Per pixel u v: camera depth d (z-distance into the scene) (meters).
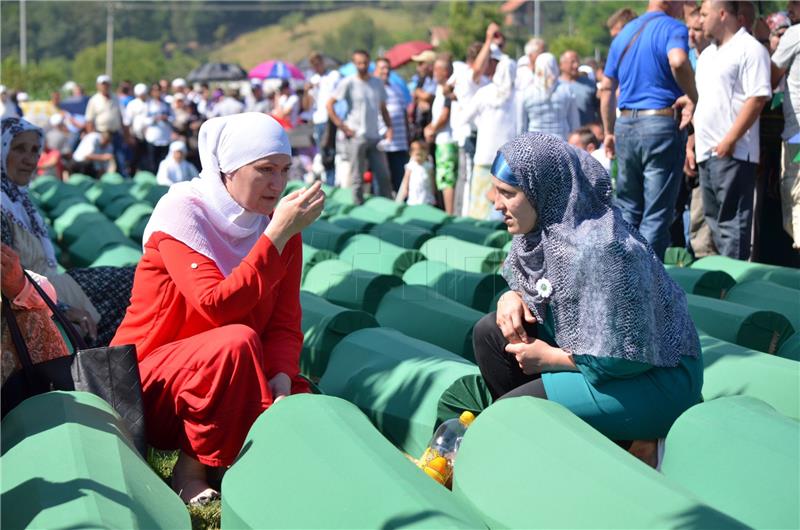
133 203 11.45
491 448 3.24
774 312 5.36
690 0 8.66
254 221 3.93
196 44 141.00
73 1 131.75
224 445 3.61
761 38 8.13
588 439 3.12
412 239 8.32
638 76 7.30
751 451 3.11
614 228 3.42
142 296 3.88
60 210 11.62
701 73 7.23
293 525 2.90
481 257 7.34
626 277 3.36
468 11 61.38
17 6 129.12
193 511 3.58
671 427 3.43
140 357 3.85
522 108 10.34
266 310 3.96
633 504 2.72
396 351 4.78
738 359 4.48
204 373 3.58
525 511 2.90
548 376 3.56
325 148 13.98
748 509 2.94
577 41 54.59
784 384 4.22
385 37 130.50
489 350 3.85
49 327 3.76
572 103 10.29
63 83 54.56
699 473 3.17
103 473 2.96
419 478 3.03
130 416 3.58
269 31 141.62
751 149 7.17
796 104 6.98
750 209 7.28
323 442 3.21
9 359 3.64
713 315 5.51
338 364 4.94
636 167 7.44
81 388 3.60
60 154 19.78
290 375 3.93
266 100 21.58
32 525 2.70
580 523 2.75
